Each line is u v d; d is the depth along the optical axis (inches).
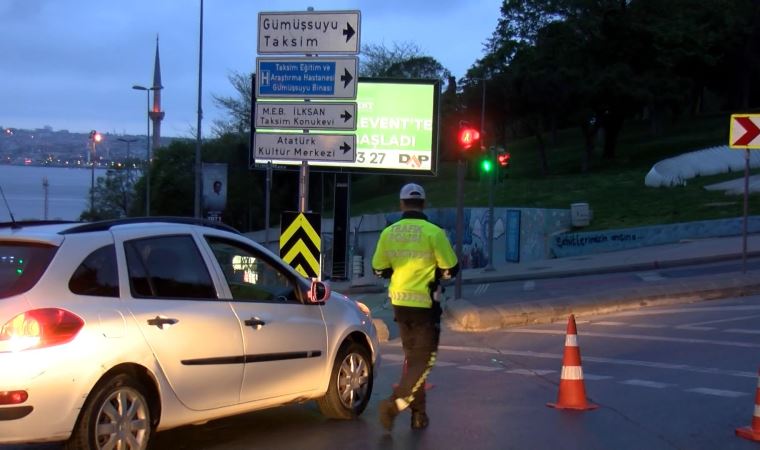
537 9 2364.7
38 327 199.8
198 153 1550.2
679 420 289.1
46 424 199.6
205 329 238.1
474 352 452.8
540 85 1943.9
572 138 2920.8
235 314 249.6
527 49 2340.1
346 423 290.0
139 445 219.3
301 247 487.5
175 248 243.1
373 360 308.2
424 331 268.8
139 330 220.2
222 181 1560.0
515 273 1088.8
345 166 1110.4
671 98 1984.5
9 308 199.6
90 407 207.6
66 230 221.5
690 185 1593.3
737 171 1688.0
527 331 529.3
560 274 1055.0
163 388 225.3
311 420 295.0
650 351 434.6
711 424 283.6
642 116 3053.6
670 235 1220.5
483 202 1734.7
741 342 451.2
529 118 2095.2
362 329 302.7
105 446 211.8
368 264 1636.3
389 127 1106.7
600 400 321.7
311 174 2388.0
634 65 2087.8
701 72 2399.1
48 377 199.0
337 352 289.0
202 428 282.4
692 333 486.9
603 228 1322.6
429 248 267.3
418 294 267.7
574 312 585.0
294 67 458.3
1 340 197.3
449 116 2301.9
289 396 269.6
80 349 205.2
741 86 2659.9
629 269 1024.2
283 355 264.4
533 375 379.9
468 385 357.1
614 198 1560.0
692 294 639.8
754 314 553.9
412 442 263.6
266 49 460.4
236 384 248.4
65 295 208.7
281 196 2402.8
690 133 2476.6
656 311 592.7
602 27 2058.3
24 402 196.1
